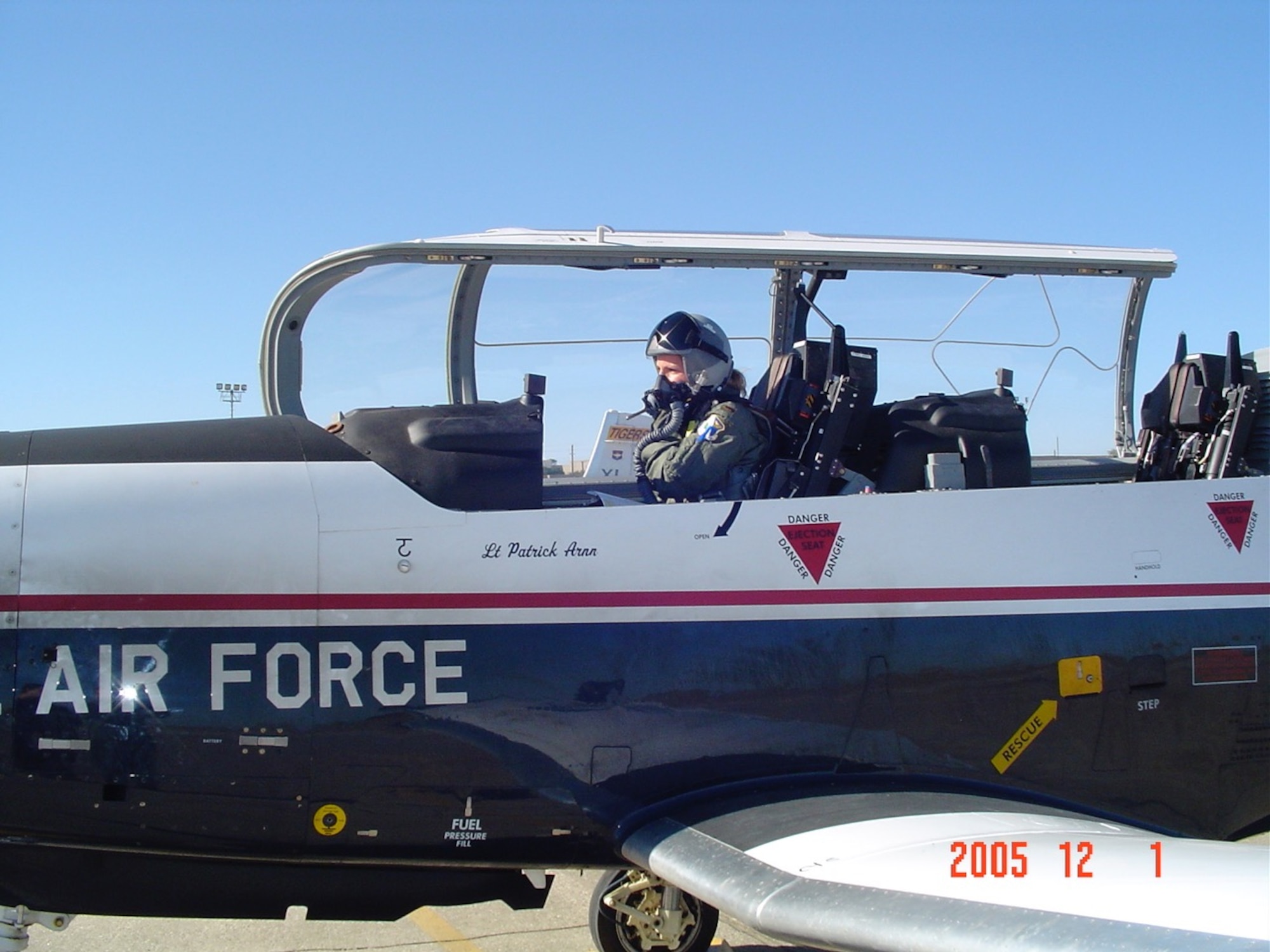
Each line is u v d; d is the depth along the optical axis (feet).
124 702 8.36
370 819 8.63
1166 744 9.98
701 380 10.93
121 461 8.85
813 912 7.06
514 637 8.78
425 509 8.88
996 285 11.89
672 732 8.95
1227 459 11.76
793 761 9.16
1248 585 10.23
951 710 9.44
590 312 11.18
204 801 8.46
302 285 10.43
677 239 10.57
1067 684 9.67
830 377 10.85
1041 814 8.91
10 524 8.50
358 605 8.63
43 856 8.67
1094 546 9.89
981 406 11.30
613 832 8.95
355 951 11.43
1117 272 11.95
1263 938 6.24
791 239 10.94
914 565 9.48
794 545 9.27
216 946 11.43
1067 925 6.57
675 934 10.97
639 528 9.09
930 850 7.73
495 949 11.54
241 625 8.51
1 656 8.31
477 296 10.85
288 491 8.80
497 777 8.71
